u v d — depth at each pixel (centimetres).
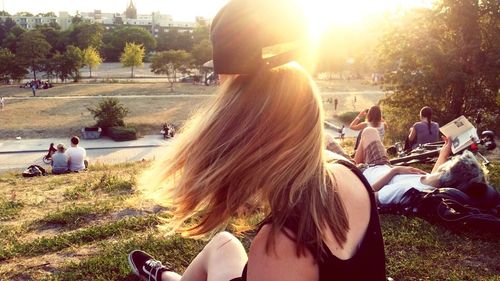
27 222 605
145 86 8944
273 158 137
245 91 144
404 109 2619
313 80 147
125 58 11150
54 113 5619
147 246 464
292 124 139
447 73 2380
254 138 138
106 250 472
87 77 11125
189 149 146
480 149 1177
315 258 131
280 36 139
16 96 7262
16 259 470
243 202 139
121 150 4044
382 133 980
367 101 7156
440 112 2520
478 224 491
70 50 9788
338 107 6506
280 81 142
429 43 2416
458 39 2522
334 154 156
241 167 138
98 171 1377
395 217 542
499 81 2389
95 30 14950
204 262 231
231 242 229
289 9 140
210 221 148
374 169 603
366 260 140
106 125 4694
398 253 456
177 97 7206
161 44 16762
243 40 138
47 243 500
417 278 412
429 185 548
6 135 4500
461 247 463
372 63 2766
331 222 133
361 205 142
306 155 138
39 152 3859
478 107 2442
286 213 131
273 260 130
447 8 2458
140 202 661
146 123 5088
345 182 143
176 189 146
